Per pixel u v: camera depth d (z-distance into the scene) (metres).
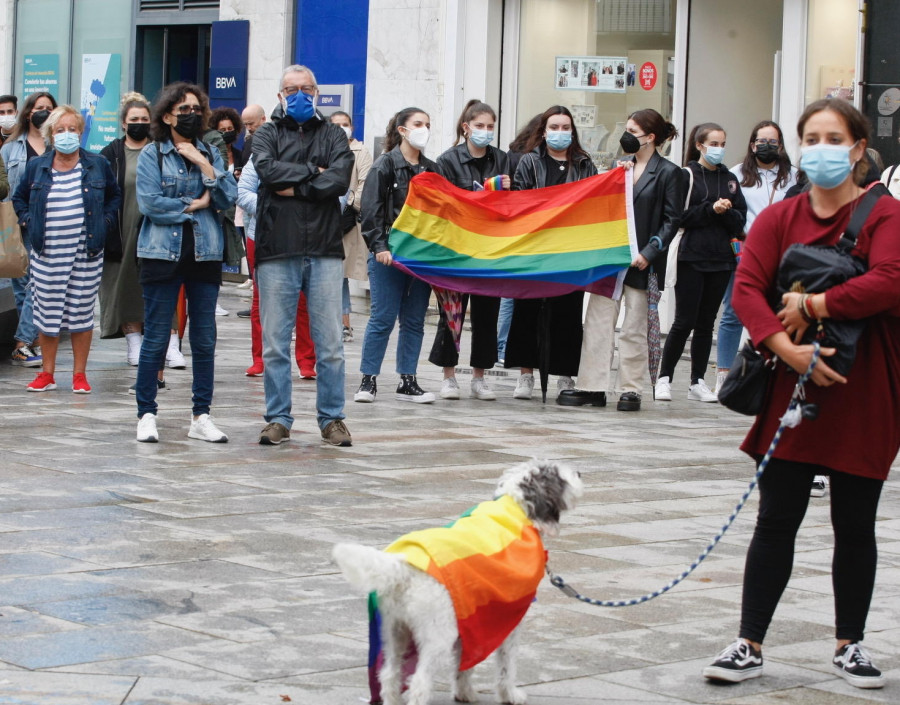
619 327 16.53
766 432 5.05
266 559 6.25
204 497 7.50
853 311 4.73
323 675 4.73
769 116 16.05
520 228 11.24
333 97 19.36
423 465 8.66
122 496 7.44
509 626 4.43
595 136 17.30
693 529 7.26
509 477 4.60
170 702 4.41
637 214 11.20
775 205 5.13
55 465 8.20
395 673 4.27
